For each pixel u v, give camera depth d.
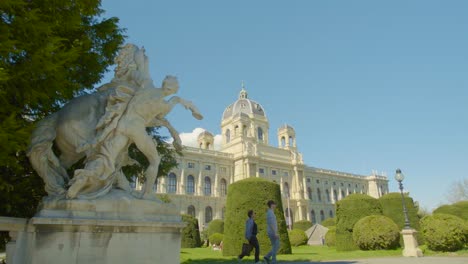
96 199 5.14
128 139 5.81
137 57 6.36
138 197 5.71
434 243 16.11
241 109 83.62
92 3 7.51
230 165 71.38
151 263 5.29
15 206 8.16
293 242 28.30
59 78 6.34
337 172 90.81
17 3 5.18
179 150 6.50
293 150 82.81
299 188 76.75
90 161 5.46
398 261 12.17
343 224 19.83
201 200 64.62
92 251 4.82
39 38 5.86
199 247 31.41
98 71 9.41
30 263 4.54
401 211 23.59
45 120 5.75
